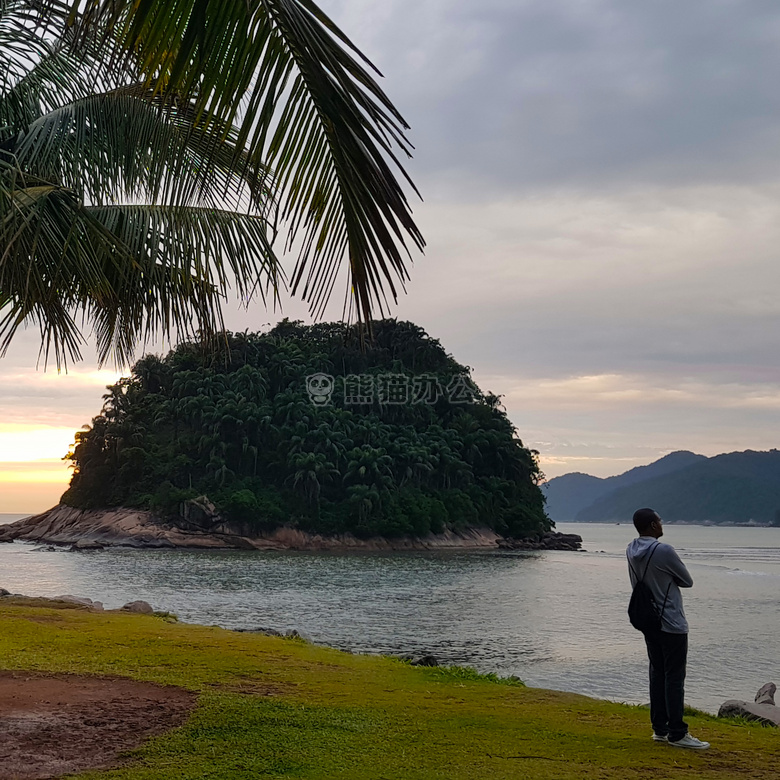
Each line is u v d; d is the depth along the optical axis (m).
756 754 5.42
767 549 116.25
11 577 48.28
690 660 19.84
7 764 4.49
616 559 87.50
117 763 4.55
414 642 22.73
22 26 4.65
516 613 31.50
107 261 4.93
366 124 2.12
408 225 2.21
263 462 110.31
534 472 136.62
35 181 4.58
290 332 134.62
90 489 106.31
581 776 4.68
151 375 116.00
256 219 5.19
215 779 4.28
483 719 6.29
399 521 106.81
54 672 7.41
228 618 28.45
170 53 2.08
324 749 5.04
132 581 46.78
